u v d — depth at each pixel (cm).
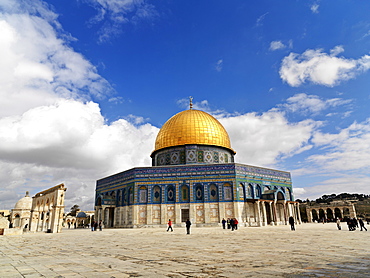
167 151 5422
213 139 5331
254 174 4869
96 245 1702
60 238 2427
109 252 1308
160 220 4553
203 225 4425
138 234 2867
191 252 1262
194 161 5112
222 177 4616
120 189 5097
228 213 4444
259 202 4600
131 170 4888
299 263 904
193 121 5434
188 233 2836
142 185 4741
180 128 5391
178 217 4506
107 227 5153
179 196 4616
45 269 845
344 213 8031
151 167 4803
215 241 1867
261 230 3198
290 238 2019
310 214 7306
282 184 5309
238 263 924
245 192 4606
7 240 2228
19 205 6588
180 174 4719
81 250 1413
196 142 5228
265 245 1538
